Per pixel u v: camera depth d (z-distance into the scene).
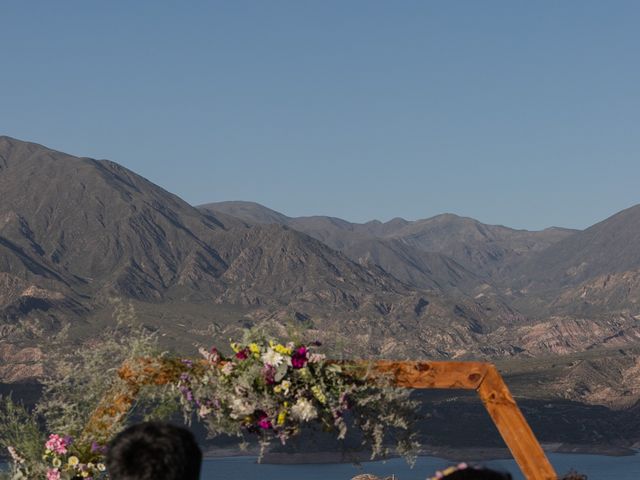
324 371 6.23
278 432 6.21
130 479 3.62
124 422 6.29
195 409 6.23
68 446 6.30
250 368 6.14
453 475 3.66
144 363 6.23
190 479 3.74
